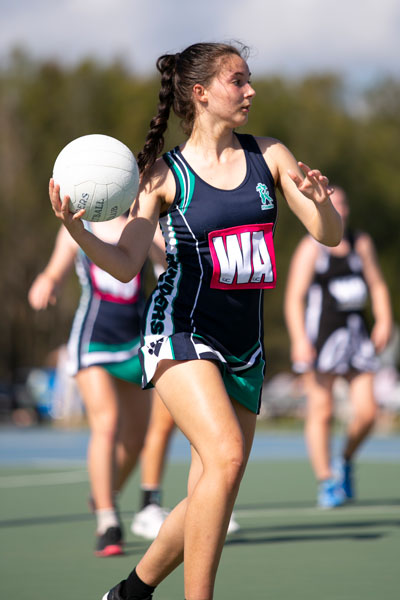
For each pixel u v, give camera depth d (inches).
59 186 498.0
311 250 1096.8
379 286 1117.7
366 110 6373.0
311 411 1100.5
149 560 507.5
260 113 5536.4
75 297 5054.1
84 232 490.0
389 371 3558.1
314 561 735.7
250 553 772.6
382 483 1362.0
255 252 518.9
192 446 502.3
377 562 730.2
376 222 5876.0
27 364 5467.5
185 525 463.5
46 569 706.8
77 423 3496.6
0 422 3939.5
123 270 498.0
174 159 527.8
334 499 1082.1
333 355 1086.4
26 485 1348.4
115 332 800.3
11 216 5423.2
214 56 530.6
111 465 784.9
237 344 521.0
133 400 834.2
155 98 5610.2
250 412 535.2
